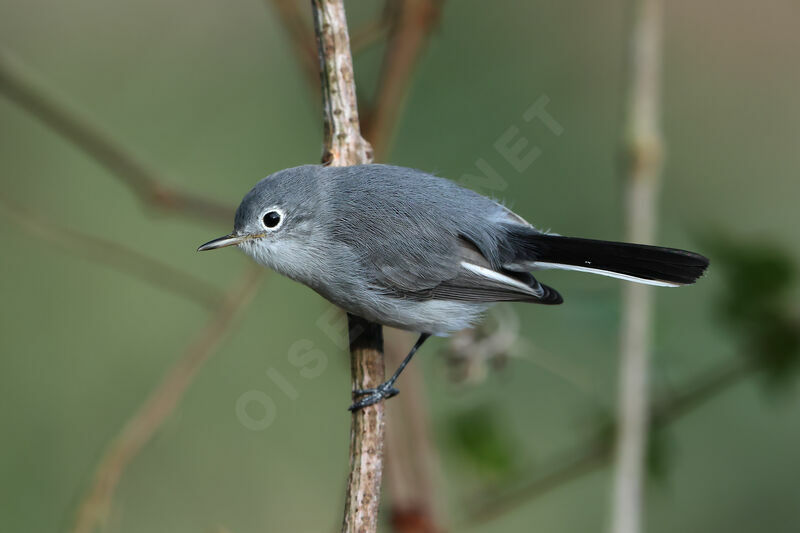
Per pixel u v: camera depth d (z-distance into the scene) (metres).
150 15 12.81
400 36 8.36
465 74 11.99
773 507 10.45
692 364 8.31
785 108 12.47
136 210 12.09
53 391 11.42
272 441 11.27
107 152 9.04
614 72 11.98
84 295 11.88
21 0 12.68
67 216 11.94
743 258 7.60
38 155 12.07
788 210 11.76
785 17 12.59
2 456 10.98
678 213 11.96
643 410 7.17
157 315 11.92
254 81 12.62
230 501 11.00
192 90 12.53
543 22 12.14
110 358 11.66
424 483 8.02
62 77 12.35
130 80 12.52
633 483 7.05
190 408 11.18
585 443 8.28
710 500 10.57
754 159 12.29
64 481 10.89
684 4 12.77
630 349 7.25
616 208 11.65
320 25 7.20
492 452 8.34
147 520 10.80
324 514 11.01
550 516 10.77
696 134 12.48
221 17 12.79
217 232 12.15
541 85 11.98
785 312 7.55
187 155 12.14
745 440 10.54
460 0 12.09
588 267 7.40
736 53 12.72
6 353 11.52
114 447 7.89
